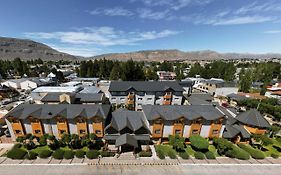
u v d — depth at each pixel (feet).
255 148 151.23
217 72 495.82
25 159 124.67
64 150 134.00
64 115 142.20
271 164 128.77
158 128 145.07
